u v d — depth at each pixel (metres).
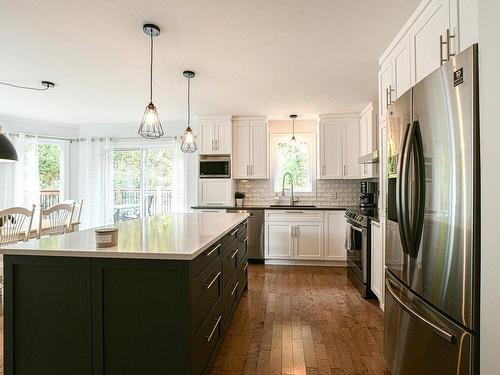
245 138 4.96
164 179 5.68
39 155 5.37
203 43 2.44
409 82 2.13
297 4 1.93
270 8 1.97
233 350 2.18
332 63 2.85
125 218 5.70
